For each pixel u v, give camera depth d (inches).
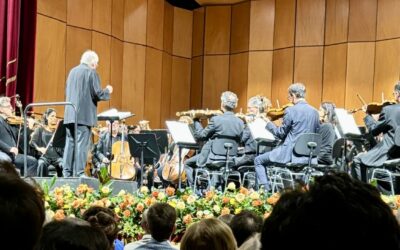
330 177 35.8
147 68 518.0
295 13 493.7
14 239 37.3
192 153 358.3
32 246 38.3
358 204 33.8
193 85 553.0
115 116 305.6
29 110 396.8
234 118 302.5
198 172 319.6
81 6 454.0
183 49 555.2
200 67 548.1
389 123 248.8
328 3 477.7
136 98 508.4
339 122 252.2
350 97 458.0
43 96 422.6
